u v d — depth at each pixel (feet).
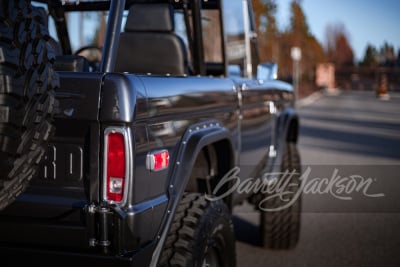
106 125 7.82
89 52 13.42
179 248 9.05
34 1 12.65
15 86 6.59
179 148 9.20
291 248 17.06
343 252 17.26
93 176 7.89
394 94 133.90
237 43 14.79
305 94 136.15
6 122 6.56
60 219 8.07
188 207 9.75
